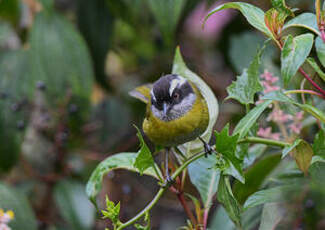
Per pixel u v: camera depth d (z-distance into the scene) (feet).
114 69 44.16
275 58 31.22
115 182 36.76
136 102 40.70
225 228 24.00
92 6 35.91
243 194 23.44
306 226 23.07
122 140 39.75
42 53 32.99
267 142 19.07
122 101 41.27
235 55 32.78
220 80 39.47
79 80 33.24
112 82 42.39
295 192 21.88
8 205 28.76
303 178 21.72
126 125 40.32
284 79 16.34
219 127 35.09
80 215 31.19
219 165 18.13
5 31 36.83
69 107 33.09
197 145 24.93
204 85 24.00
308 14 18.85
